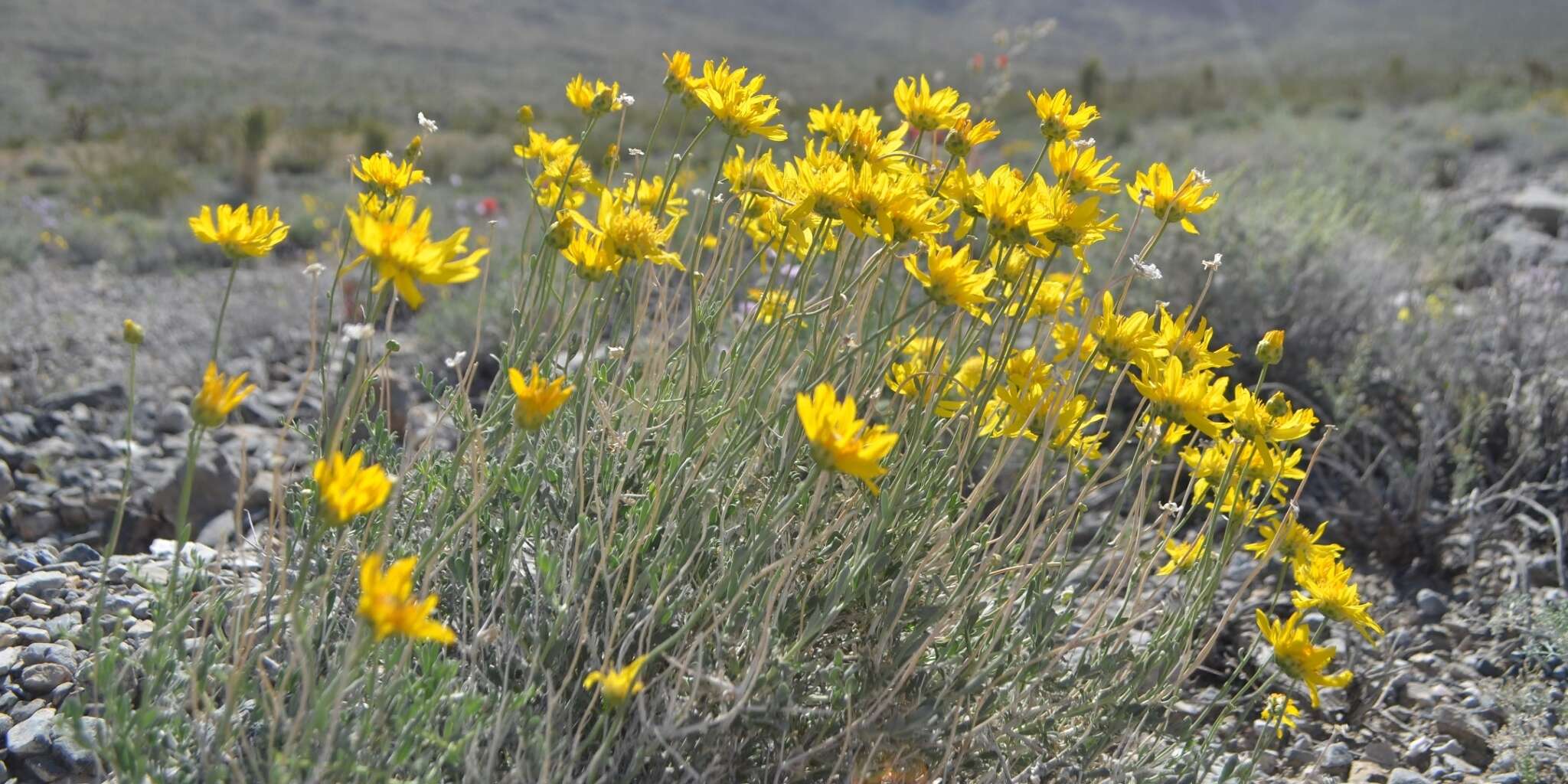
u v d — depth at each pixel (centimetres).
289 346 612
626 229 215
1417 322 509
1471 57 8094
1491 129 1587
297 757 162
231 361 564
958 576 238
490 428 243
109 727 184
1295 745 299
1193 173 231
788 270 339
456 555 224
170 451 439
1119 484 427
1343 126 1788
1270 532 251
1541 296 535
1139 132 1917
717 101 244
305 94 3931
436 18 7869
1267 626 228
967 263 210
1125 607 240
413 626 145
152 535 378
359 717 185
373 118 2845
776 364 243
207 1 6644
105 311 704
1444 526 398
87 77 3778
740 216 281
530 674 196
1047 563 244
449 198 1429
